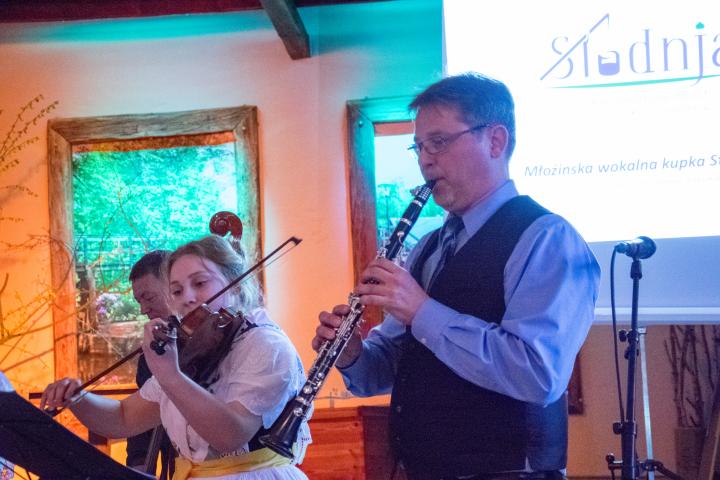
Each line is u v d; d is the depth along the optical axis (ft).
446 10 12.26
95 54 15.79
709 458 11.99
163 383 6.98
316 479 14.33
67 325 15.28
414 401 7.23
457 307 7.16
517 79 12.05
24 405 5.62
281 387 7.62
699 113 11.53
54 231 15.42
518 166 11.89
